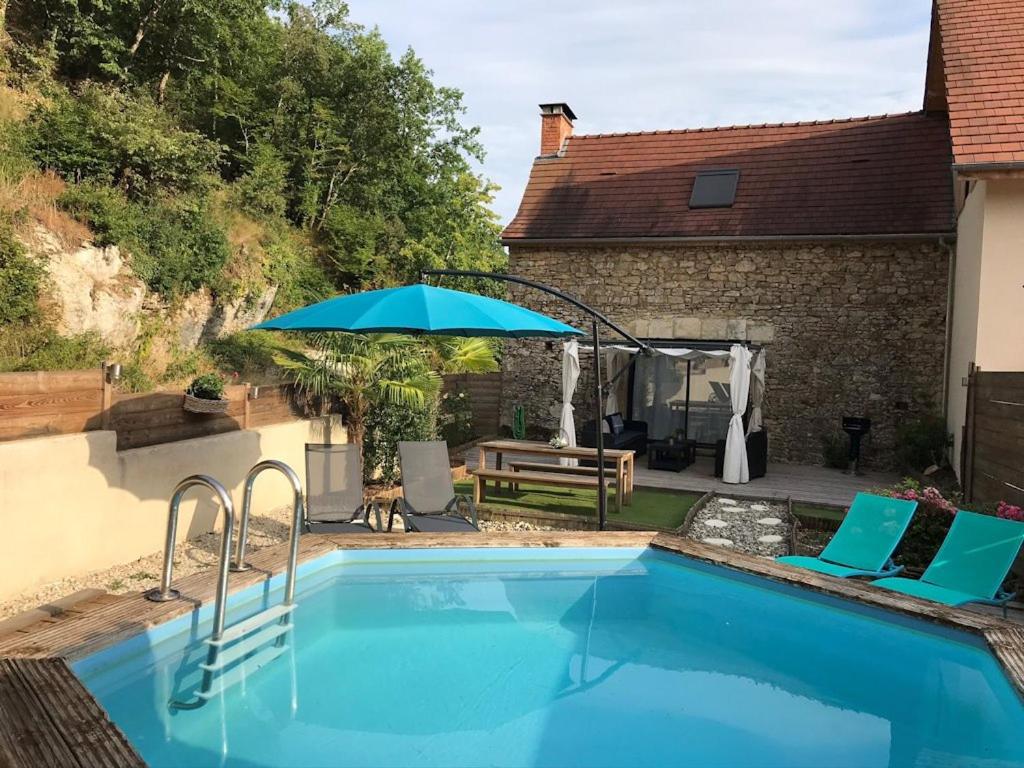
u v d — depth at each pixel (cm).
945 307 1298
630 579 631
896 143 1450
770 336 1405
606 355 1460
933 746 370
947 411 1256
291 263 1593
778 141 1555
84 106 1262
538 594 596
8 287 898
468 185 2744
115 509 644
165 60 1867
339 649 478
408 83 2330
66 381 616
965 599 525
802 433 1391
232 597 481
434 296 624
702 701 420
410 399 954
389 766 339
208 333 1289
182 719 369
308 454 763
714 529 869
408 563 612
